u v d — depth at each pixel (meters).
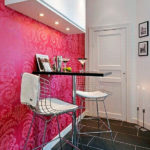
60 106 1.43
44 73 1.57
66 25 1.92
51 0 1.40
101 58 3.32
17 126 1.43
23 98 1.23
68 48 2.56
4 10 1.28
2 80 1.26
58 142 2.20
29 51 1.59
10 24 1.34
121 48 3.11
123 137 2.35
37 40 1.72
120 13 3.08
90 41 3.39
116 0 3.11
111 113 3.24
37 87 1.11
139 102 2.87
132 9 2.96
